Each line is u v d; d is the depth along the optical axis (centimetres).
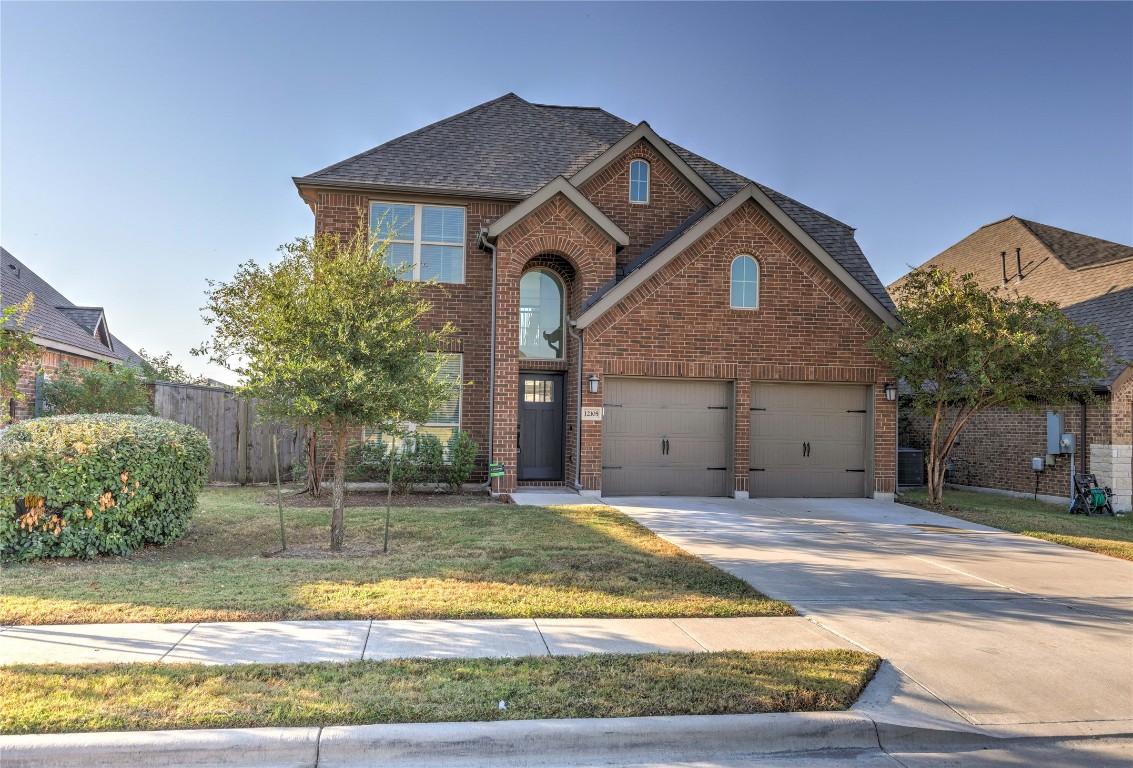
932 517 1325
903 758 453
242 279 1359
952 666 574
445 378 1162
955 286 1428
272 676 493
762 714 470
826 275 1517
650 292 1455
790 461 1537
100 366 1561
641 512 1253
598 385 1430
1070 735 479
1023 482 1822
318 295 900
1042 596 791
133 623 603
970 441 2000
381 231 1534
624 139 1592
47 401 1569
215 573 770
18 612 616
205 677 488
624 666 533
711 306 1478
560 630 616
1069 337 1342
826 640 617
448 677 502
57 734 410
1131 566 950
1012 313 1355
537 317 1576
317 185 1495
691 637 611
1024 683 547
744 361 1488
